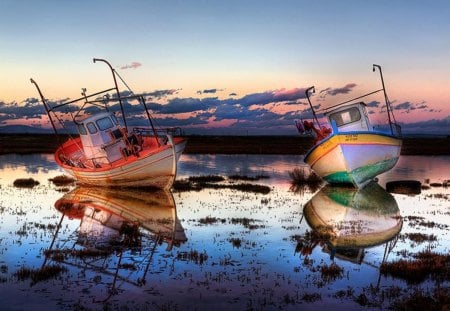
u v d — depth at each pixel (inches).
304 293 414.3
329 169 1132.5
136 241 596.7
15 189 1114.1
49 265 487.5
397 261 507.2
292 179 1374.3
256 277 457.7
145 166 1074.7
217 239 610.2
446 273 466.3
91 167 1214.9
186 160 2166.6
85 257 522.9
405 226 701.9
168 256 529.7
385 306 384.2
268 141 4549.7
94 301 394.0
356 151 1071.0
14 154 2485.2
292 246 576.4
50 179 1344.7
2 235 624.1
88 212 801.6
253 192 1085.1
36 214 781.3
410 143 4153.5
